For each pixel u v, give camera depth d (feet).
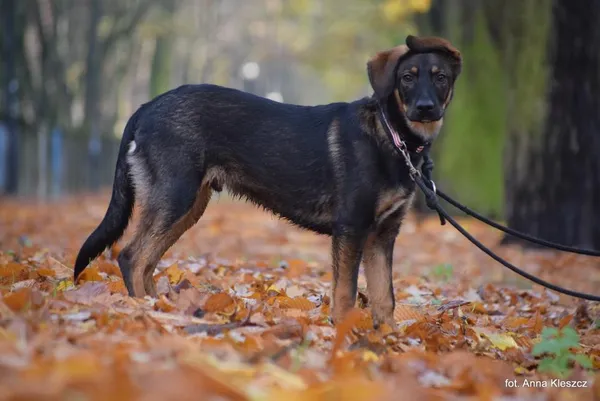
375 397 17.63
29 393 14.82
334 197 29.50
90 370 16.76
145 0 150.30
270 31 232.12
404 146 28.78
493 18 83.87
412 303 36.22
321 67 191.83
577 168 60.95
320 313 30.25
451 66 29.84
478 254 59.88
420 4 91.50
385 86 29.07
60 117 145.48
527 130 62.34
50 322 22.56
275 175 30.37
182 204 30.48
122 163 31.32
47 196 134.31
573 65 61.05
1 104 123.34
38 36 133.69
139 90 247.50
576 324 34.76
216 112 30.71
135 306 26.32
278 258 51.24
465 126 87.20
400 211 29.63
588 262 55.93
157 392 15.55
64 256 43.34
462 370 22.97
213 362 18.28
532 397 21.61
